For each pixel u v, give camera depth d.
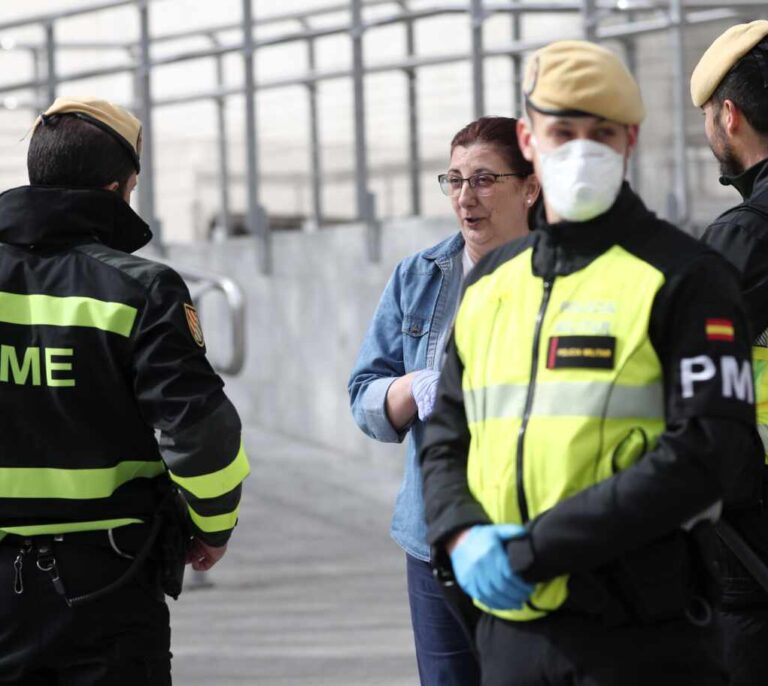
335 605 17.77
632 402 6.85
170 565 8.59
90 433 8.38
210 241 28.95
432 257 10.06
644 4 21.59
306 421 26.73
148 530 8.50
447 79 27.81
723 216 8.87
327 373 26.00
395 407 9.78
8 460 8.36
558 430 6.90
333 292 25.64
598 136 6.98
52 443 8.37
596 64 6.93
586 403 6.88
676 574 6.98
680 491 6.62
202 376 8.36
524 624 7.09
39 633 8.33
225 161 29.14
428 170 26.59
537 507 6.96
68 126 8.73
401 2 24.75
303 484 24.36
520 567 6.77
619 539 6.65
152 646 8.54
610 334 6.90
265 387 27.80
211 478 8.39
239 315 19.30
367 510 23.05
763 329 8.65
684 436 6.67
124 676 8.40
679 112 20.89
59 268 8.51
